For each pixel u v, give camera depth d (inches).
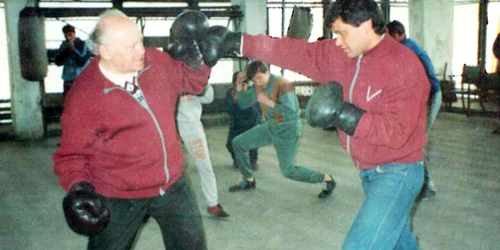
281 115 174.7
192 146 159.3
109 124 82.0
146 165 85.4
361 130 78.0
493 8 462.9
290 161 179.8
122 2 343.9
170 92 88.7
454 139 299.6
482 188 193.8
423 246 138.1
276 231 153.6
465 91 413.4
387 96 80.0
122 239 89.0
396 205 83.8
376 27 79.8
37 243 147.6
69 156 82.2
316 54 90.0
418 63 81.1
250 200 187.2
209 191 165.2
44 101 346.9
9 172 243.4
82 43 306.3
